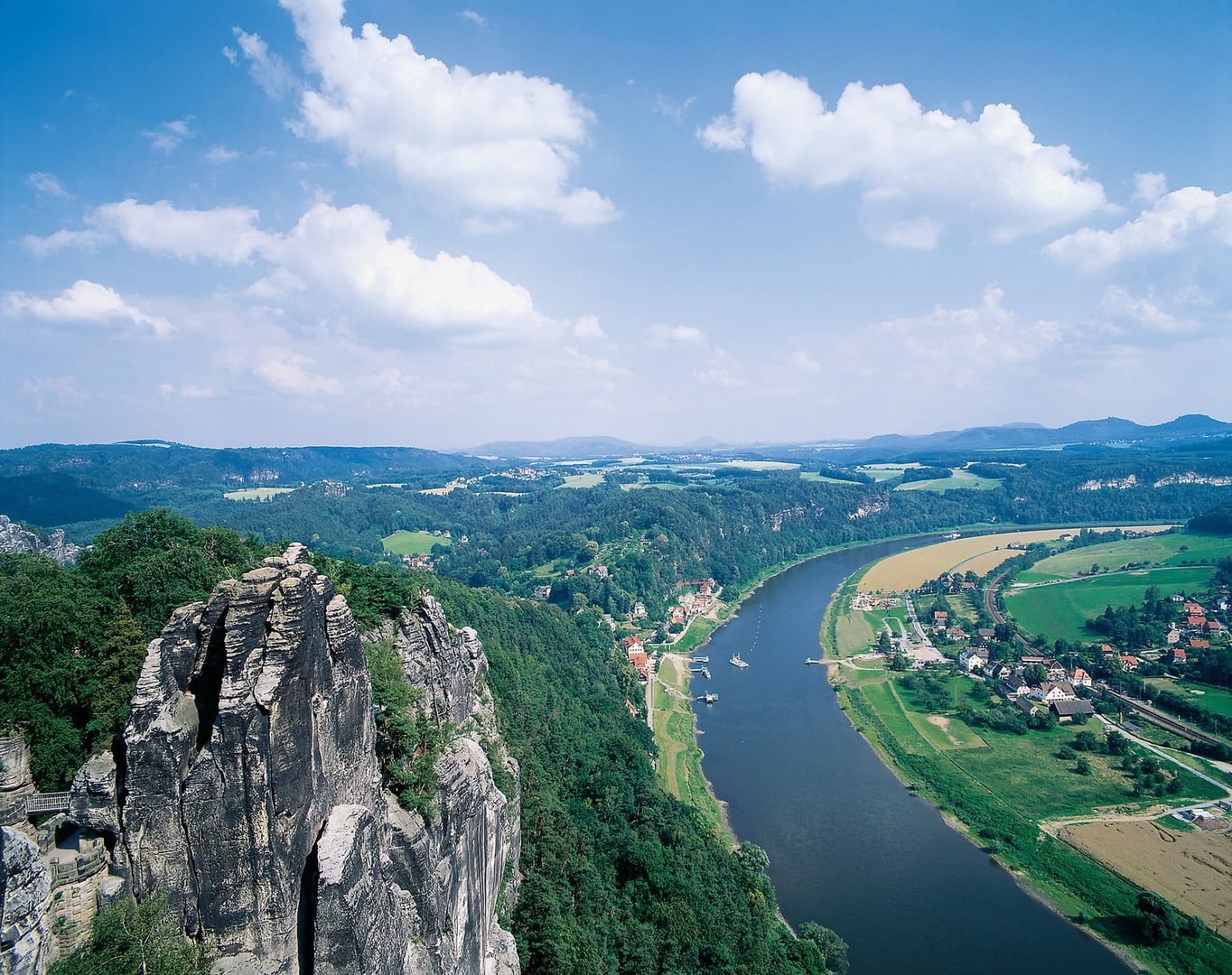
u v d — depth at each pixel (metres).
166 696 46.12
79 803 45.16
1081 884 120.31
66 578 56.47
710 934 92.38
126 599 58.44
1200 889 118.38
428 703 79.81
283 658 45.09
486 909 68.88
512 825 85.75
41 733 48.78
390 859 53.47
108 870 44.66
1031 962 103.62
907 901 116.88
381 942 47.00
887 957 104.31
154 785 44.16
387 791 58.62
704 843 118.31
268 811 44.16
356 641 52.69
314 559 83.19
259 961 43.75
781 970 92.12
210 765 43.59
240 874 43.88
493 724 106.12
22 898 35.56
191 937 43.97
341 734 50.44
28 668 49.06
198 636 47.47
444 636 91.25
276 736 44.44
